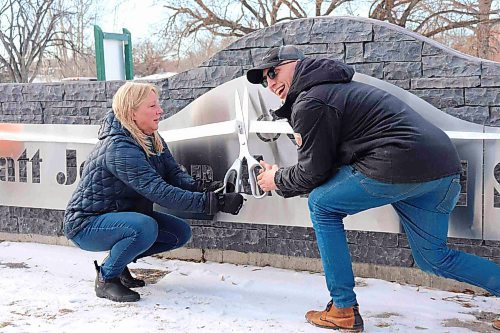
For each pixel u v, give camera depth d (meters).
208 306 3.46
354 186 2.88
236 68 4.13
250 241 4.24
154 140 3.70
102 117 4.59
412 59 3.67
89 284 3.89
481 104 3.53
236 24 16.34
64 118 4.74
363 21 3.78
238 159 3.94
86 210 3.56
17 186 4.92
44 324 3.19
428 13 14.43
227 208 3.52
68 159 4.71
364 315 3.29
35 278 4.03
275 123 3.89
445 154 2.82
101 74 7.93
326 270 3.04
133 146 3.49
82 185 3.61
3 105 4.94
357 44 3.80
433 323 3.17
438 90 3.62
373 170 2.79
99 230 3.51
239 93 4.05
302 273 4.05
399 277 3.83
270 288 3.78
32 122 4.85
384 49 3.74
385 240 3.84
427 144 2.76
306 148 2.84
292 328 3.11
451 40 14.52
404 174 2.75
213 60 4.21
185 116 4.27
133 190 3.60
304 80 2.87
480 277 2.98
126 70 8.53
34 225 4.95
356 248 3.93
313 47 3.92
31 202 4.88
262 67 3.06
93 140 4.56
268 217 4.10
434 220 2.98
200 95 4.27
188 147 4.27
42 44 20.25
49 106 4.78
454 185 2.90
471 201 3.56
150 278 4.02
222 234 4.32
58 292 3.72
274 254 4.18
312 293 3.67
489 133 3.46
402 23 14.55
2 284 3.89
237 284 3.86
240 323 3.19
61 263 4.39
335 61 2.92
